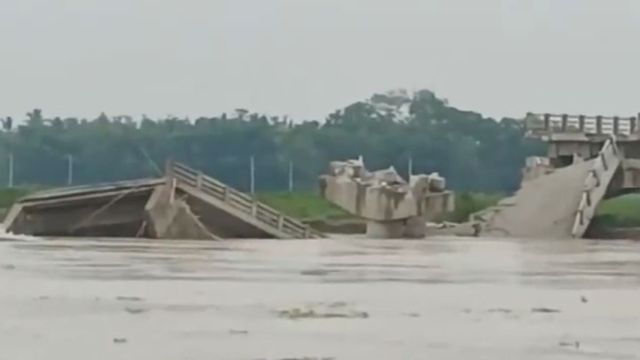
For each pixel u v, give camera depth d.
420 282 170.62
